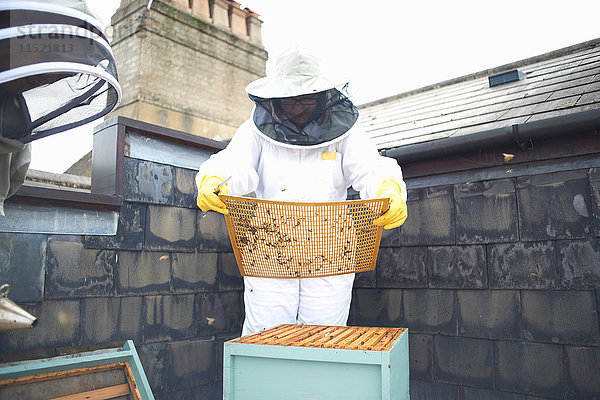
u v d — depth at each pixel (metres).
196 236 2.84
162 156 2.71
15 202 2.02
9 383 1.76
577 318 2.37
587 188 2.42
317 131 2.17
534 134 2.49
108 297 2.34
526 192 2.60
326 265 2.02
